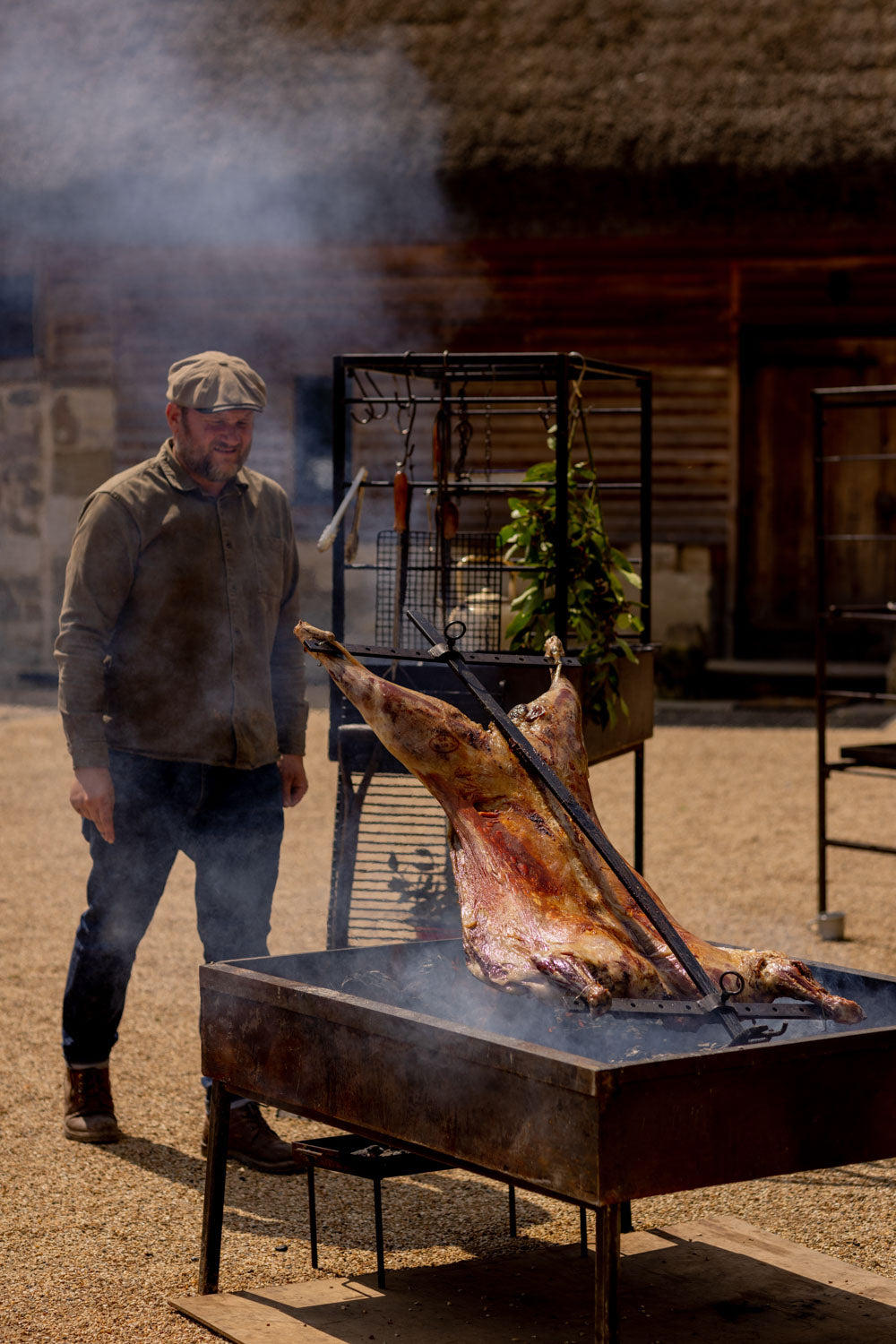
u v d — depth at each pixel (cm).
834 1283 321
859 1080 268
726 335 1316
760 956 294
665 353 1322
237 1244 349
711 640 1338
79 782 391
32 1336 301
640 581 496
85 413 1434
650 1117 245
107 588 394
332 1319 304
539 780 310
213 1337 301
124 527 393
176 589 397
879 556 1370
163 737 401
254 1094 310
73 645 392
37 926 641
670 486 1331
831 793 920
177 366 396
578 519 454
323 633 311
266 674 414
